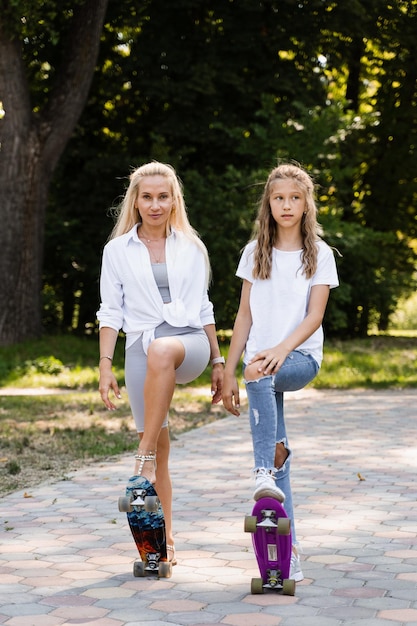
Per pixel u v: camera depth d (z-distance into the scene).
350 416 11.45
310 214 4.39
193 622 3.83
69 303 27.56
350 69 27.64
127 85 25.14
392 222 28.45
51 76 23.50
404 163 27.67
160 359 4.25
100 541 5.31
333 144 23.08
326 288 4.38
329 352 20.47
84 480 7.30
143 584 4.41
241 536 5.39
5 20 17.62
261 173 21.84
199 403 12.95
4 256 19.22
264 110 22.89
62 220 25.05
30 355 18.20
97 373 17.02
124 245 4.58
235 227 22.05
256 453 4.13
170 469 7.79
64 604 4.10
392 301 28.25
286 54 25.81
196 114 23.86
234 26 23.23
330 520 5.77
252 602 4.10
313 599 4.14
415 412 11.90
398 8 24.14
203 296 4.68
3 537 5.42
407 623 3.79
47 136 19.39
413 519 5.79
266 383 4.15
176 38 23.77
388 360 19.69
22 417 11.24
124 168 24.56
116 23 23.27
